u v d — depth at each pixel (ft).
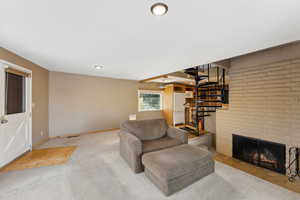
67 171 6.97
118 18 4.40
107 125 16.24
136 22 4.64
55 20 4.51
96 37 5.82
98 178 6.36
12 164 7.64
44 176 6.50
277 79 8.54
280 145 8.43
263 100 9.21
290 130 8.03
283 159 8.31
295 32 5.28
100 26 4.91
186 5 3.73
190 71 12.59
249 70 9.98
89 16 4.28
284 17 4.25
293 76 7.88
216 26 4.89
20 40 6.12
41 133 11.27
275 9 3.85
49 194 5.27
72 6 3.77
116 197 5.16
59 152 9.44
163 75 15.38
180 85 20.99
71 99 13.82
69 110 13.70
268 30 5.15
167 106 20.76
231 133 11.14
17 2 3.58
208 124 15.43
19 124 8.57
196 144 13.05
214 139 14.67
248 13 4.07
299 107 7.70
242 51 7.47
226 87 14.28
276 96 8.59
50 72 12.64
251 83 9.85
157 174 5.38
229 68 11.39
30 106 9.62
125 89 17.78
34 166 7.46
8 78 7.77
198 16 4.27
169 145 8.02
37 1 3.55
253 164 9.80
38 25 4.83
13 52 7.73
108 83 16.29
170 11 4.00
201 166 6.23
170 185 5.19
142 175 6.63
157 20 4.50
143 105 20.24
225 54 7.98
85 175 6.61
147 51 7.52
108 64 10.32
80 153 9.30
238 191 5.54
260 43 6.39
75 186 5.77
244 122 10.28
